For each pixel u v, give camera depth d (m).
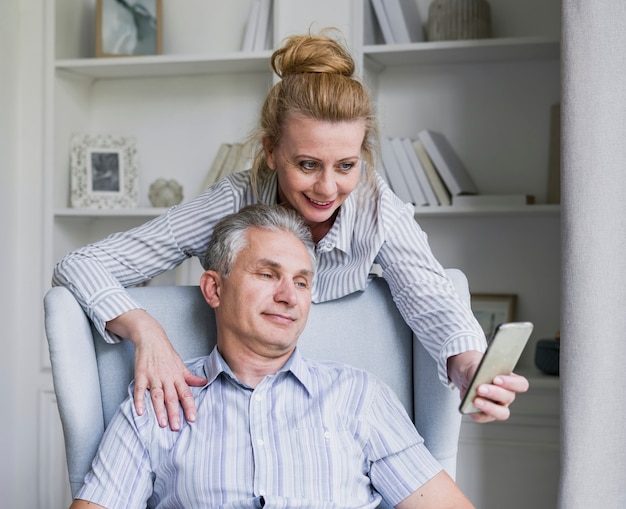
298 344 1.78
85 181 3.22
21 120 3.19
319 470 1.56
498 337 1.28
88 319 1.72
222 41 3.29
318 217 1.62
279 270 1.57
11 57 3.13
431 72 3.11
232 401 1.60
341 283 1.76
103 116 3.40
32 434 3.20
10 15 3.12
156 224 1.77
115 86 3.39
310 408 1.61
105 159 3.24
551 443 2.87
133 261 1.75
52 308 1.66
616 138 2.30
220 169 3.15
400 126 3.14
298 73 1.58
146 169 3.37
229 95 3.29
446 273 1.77
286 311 1.56
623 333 2.28
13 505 3.21
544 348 2.83
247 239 1.59
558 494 2.32
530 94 3.04
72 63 3.14
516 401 2.88
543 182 3.03
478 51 2.90
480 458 2.95
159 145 3.36
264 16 3.05
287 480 1.55
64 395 1.64
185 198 3.33
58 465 3.19
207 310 1.80
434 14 2.96
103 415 1.73
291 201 1.62
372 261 1.73
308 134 1.53
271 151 1.66
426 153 2.94
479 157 3.08
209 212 1.78
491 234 3.08
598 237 2.29
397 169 2.95
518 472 2.91
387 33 2.95
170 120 3.35
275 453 1.56
